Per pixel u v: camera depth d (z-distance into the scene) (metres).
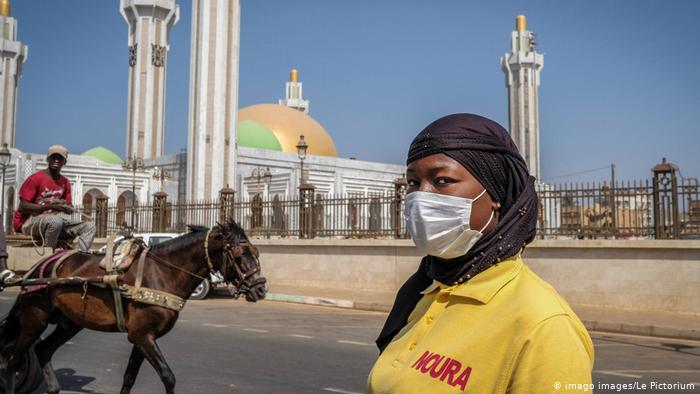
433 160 1.44
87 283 5.08
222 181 32.75
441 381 1.31
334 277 17.47
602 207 13.48
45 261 5.51
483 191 1.44
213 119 32.69
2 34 57.78
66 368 7.23
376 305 14.16
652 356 8.60
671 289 12.54
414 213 1.44
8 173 33.19
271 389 6.14
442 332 1.39
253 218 19.53
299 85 71.88
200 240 5.39
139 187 36.19
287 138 47.97
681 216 12.60
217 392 6.02
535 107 64.62
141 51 48.41
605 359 8.32
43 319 5.27
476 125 1.47
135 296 5.00
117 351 8.35
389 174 41.78
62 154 6.37
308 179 36.44
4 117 56.94
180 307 5.24
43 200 6.25
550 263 13.88
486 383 1.26
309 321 11.94
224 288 17.64
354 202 17.36
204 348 8.58
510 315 1.28
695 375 7.17
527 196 1.45
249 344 8.96
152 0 48.31
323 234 17.91
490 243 1.41
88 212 23.61
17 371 5.36
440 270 1.50
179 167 37.81
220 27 33.06
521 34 65.62
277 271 18.72
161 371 4.93
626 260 13.05
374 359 7.83
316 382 6.46
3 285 5.20
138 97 47.97
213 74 32.81
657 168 12.82
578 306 13.38
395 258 16.33
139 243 5.44
